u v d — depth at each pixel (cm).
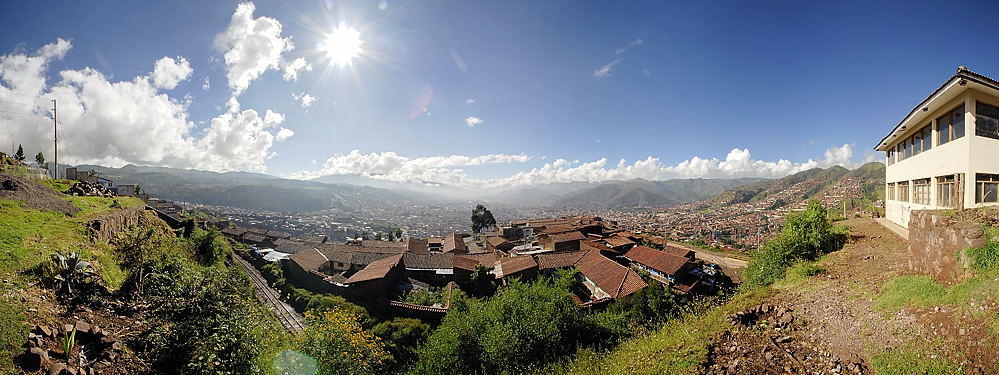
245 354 964
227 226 8588
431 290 3847
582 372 1003
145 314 1106
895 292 901
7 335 716
